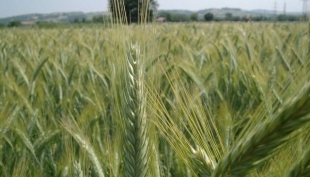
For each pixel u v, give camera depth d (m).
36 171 3.25
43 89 5.77
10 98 5.08
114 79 2.20
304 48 5.80
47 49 11.12
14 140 3.64
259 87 4.66
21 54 10.08
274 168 1.93
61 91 5.70
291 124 1.29
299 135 1.59
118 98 2.20
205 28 22.20
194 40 12.16
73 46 12.96
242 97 5.52
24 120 4.32
